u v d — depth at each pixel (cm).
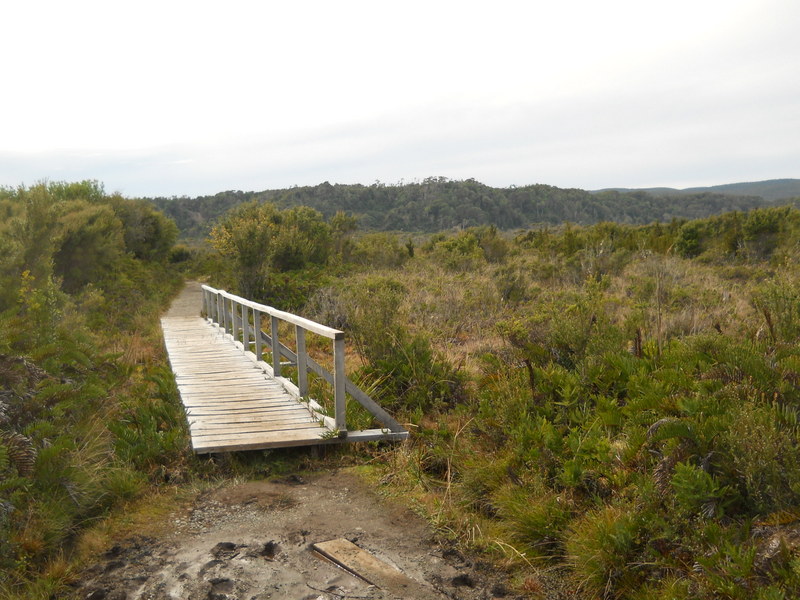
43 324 720
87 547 386
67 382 620
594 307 779
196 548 385
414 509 445
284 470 539
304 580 344
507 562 363
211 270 2477
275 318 842
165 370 793
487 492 448
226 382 834
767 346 524
